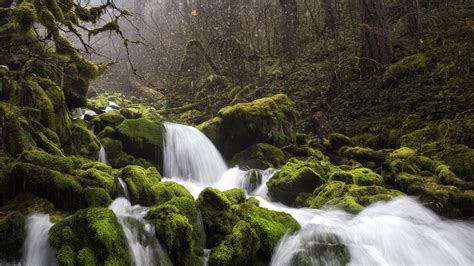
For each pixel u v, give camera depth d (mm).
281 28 16844
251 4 18766
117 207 5164
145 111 13008
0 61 7199
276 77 15109
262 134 9805
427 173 7789
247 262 4816
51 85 7551
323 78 14039
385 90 11719
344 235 5398
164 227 4508
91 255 3793
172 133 9156
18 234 4148
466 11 13516
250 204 5734
